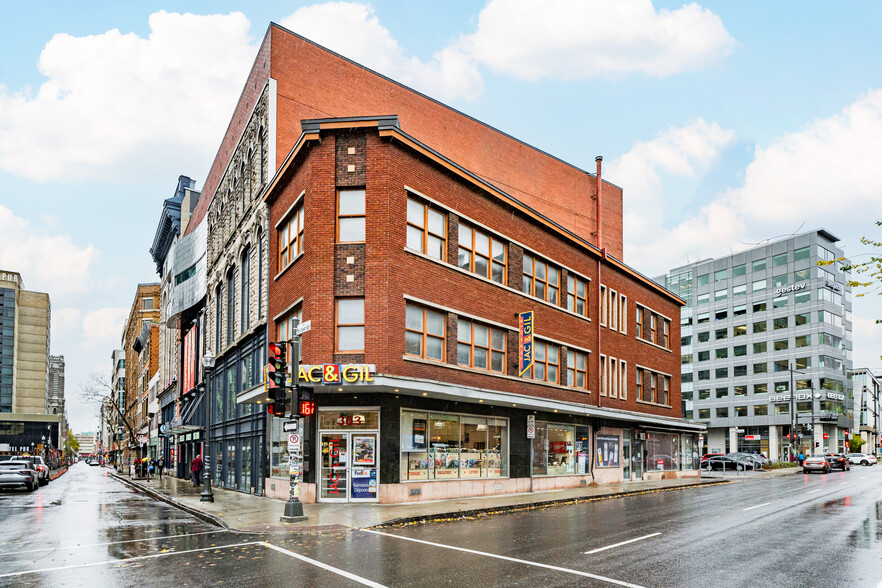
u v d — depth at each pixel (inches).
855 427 4596.5
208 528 664.4
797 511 773.3
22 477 1376.7
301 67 1205.1
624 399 1393.9
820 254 3582.7
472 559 460.1
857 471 2186.3
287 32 1195.3
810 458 2033.7
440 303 914.7
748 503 886.4
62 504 1019.9
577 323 1242.0
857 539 547.5
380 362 817.5
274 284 1045.2
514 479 1024.2
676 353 1668.3
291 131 1170.0
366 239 846.5
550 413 1139.9
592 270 1312.7
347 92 1273.4
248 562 459.5
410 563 447.2
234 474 1272.1
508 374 1040.2
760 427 3681.1
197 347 1769.2
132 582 400.8
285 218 995.9
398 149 873.5
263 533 603.8
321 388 808.3
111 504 1013.2
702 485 1350.9
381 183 852.6
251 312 1178.6
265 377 881.5
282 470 990.4
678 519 696.4
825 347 3476.9
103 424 7465.6
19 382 6678.2
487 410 993.5
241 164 1326.3
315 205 862.5
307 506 791.7
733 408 3804.1
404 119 1373.0
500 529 622.2
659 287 1585.9
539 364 1130.0
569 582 383.6
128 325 4436.5
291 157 932.0
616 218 1884.8
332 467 844.6
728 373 3863.2
